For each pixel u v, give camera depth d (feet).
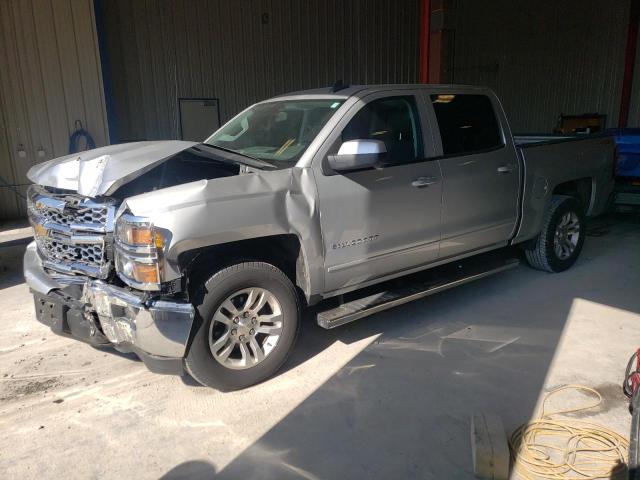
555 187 19.61
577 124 50.62
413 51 49.14
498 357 13.84
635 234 25.95
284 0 40.27
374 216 13.79
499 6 57.72
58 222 12.78
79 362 14.16
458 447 10.39
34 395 12.57
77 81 32.27
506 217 17.39
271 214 11.98
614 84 52.65
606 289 18.45
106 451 10.48
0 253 24.99
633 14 48.01
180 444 10.64
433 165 15.10
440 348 14.38
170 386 12.85
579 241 20.47
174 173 13.64
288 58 41.29
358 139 13.60
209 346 11.78
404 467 9.85
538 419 11.16
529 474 9.61
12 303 18.56
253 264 12.07
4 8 30.25
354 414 11.49
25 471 9.96
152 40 35.19
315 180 12.79
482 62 58.49
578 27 54.08
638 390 9.27
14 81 31.12
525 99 58.90
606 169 21.53
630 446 8.50
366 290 15.21
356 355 14.07
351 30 44.52
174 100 36.65
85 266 12.26
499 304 17.31
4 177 31.94
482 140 16.72
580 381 12.63
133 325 11.13
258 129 15.35
